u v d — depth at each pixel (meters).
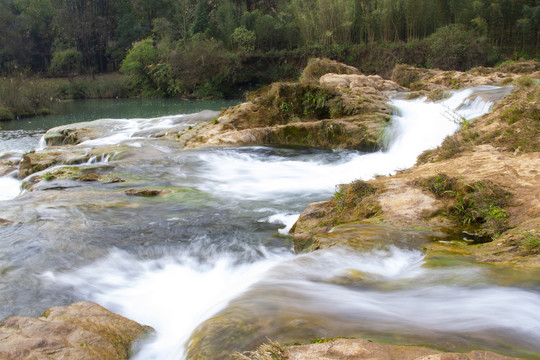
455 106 14.70
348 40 44.84
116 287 5.07
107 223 7.01
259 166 11.64
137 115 29.06
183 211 7.73
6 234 6.46
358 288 3.90
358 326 2.98
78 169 10.83
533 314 3.08
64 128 17.73
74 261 5.67
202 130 15.49
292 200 8.47
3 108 27.78
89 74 54.78
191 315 4.34
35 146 18.19
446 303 3.40
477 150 8.06
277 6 53.34
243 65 45.78
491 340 2.71
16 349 3.28
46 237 6.36
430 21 44.09
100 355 3.38
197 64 44.47
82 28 54.62
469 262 4.25
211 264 5.72
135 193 8.78
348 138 13.71
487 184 5.96
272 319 3.14
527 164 6.47
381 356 2.44
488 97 13.68
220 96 44.25
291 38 48.44
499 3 39.22
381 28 44.12
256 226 7.00
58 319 3.84
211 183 9.88
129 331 3.85
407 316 3.19
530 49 37.66
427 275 4.04
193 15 53.84
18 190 11.06
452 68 37.56
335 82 19.94
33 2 59.78
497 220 5.25
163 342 3.81
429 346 2.63
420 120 13.65
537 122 8.15
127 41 57.78
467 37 37.44
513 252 4.41
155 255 5.96
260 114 15.75
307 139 14.35
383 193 6.42
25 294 4.78
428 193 6.26
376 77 24.38
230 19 49.09
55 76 54.47
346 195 6.78
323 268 4.38
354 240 5.09
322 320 3.09
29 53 57.09
